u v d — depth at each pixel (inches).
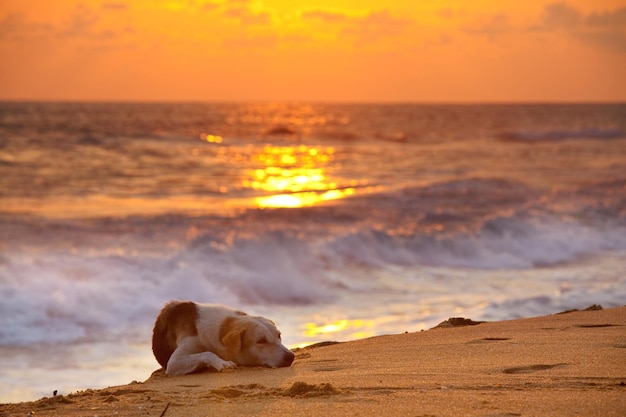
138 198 1097.4
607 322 325.1
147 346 479.2
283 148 2235.5
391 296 585.6
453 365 240.5
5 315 520.1
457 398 183.8
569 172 1514.5
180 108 6929.1
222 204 1050.1
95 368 423.5
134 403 202.1
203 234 767.1
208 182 1323.8
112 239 765.9
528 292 573.9
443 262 725.9
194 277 623.8
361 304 563.5
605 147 2261.3
